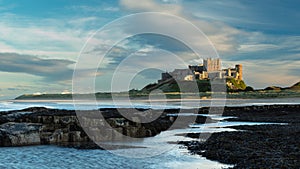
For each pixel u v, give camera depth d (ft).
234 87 518.78
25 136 108.58
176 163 80.43
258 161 76.64
